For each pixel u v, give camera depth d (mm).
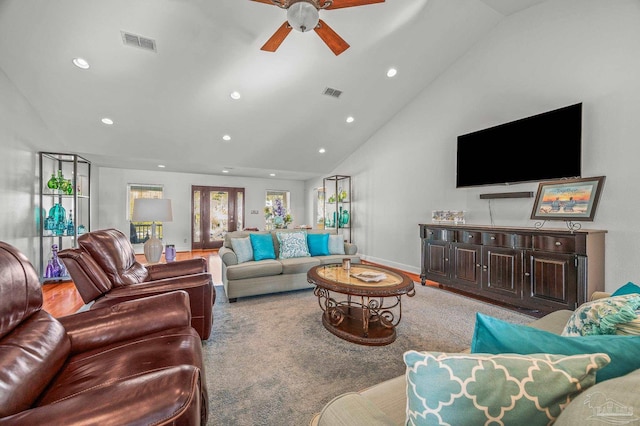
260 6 2689
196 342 1360
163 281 2055
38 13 2500
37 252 3775
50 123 3844
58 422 638
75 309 2951
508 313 2814
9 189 3178
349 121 4945
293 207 8773
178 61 3160
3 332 966
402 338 2260
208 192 7633
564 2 2854
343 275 2518
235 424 1356
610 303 986
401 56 3680
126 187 6672
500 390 503
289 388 1633
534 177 2939
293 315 2766
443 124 4145
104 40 2807
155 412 689
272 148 5445
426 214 4434
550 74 2965
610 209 2527
